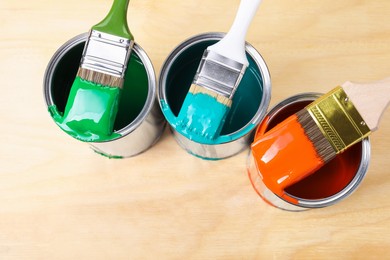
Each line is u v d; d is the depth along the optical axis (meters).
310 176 1.10
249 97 1.13
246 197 1.19
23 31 1.24
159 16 1.24
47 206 1.19
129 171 1.20
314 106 0.90
